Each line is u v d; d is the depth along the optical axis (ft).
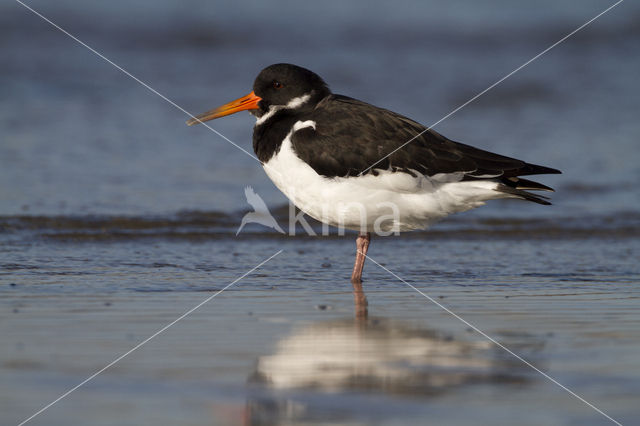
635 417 23.99
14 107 76.23
